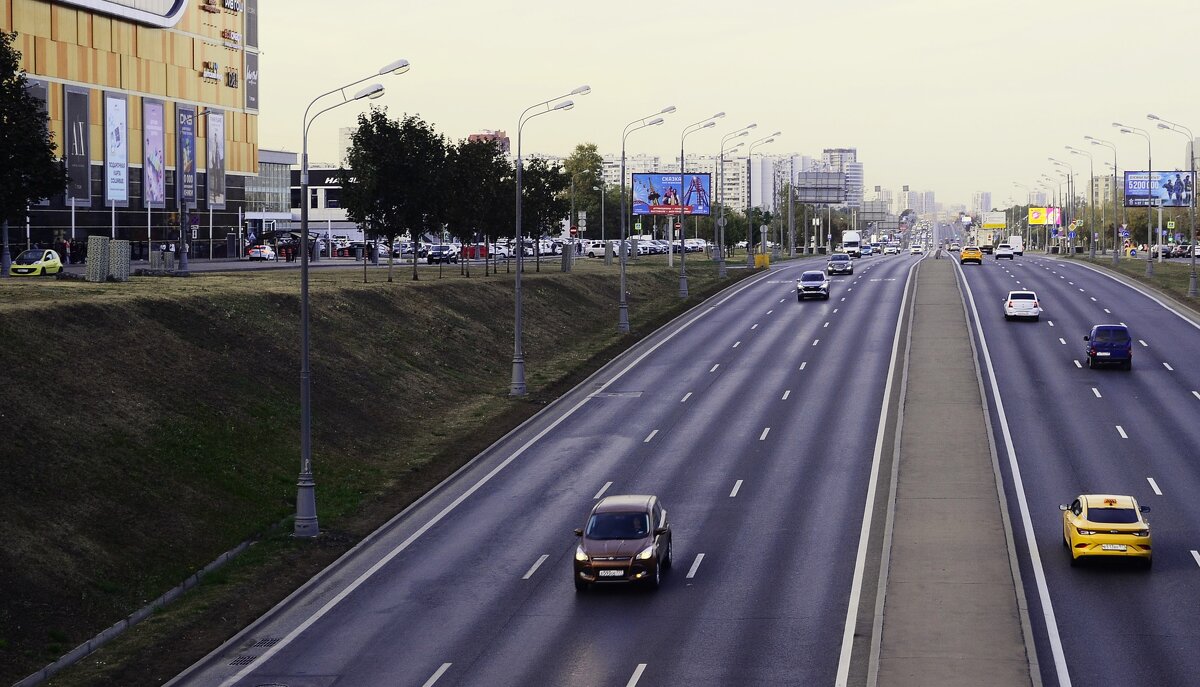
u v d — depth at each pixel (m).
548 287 130.25
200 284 93.38
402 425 76.56
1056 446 67.81
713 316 126.56
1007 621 40.69
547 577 48.03
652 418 78.06
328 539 53.97
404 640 41.28
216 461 60.16
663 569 47.47
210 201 177.62
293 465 63.81
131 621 43.69
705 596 44.94
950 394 81.94
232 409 67.25
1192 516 53.97
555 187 147.62
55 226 145.38
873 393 83.19
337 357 83.38
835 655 38.47
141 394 63.53
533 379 91.88
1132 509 47.19
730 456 67.56
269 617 44.50
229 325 79.06
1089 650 38.16
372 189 109.25
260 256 171.00
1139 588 44.34
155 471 56.41
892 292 143.88
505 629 41.94
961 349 99.94
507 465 67.31
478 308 111.75
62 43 144.75
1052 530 52.50
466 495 61.47
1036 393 82.62
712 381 90.19
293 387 74.75
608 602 44.66
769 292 148.12
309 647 41.06
